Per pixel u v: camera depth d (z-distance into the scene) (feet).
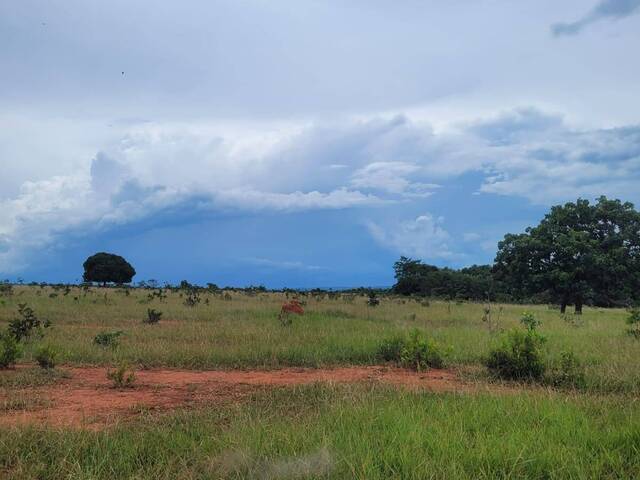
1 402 25.43
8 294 106.22
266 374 34.81
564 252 123.13
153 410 24.43
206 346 42.32
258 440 17.44
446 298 172.65
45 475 15.84
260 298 120.06
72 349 40.24
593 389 29.60
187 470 15.75
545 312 103.45
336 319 67.36
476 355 40.55
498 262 137.90
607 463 15.83
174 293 137.59
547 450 16.37
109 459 16.79
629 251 129.18
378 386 28.45
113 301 96.48
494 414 21.18
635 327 62.34
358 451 16.16
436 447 16.67
